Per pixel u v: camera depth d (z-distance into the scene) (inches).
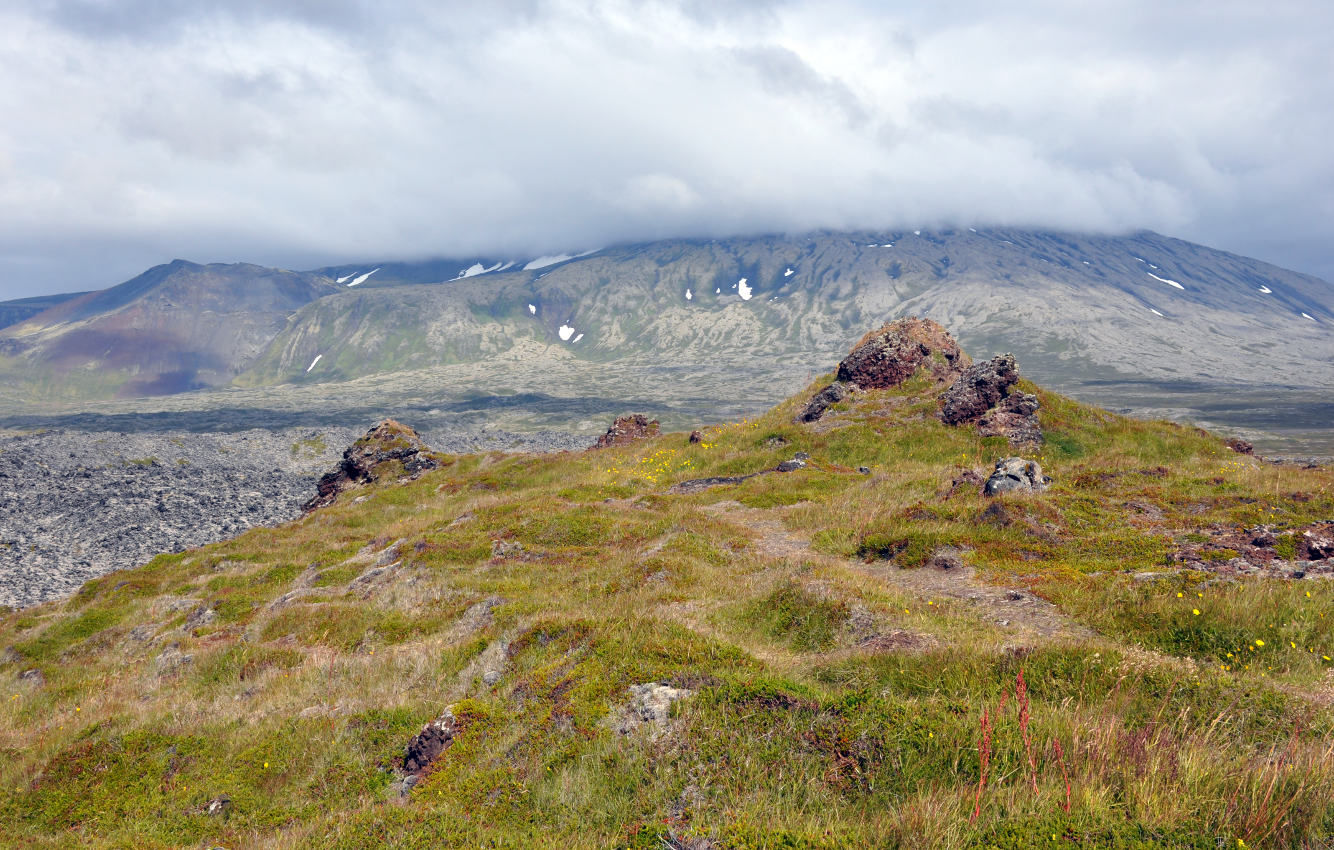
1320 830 214.4
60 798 474.9
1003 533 750.5
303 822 389.4
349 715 523.8
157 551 2460.6
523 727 398.3
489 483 1786.4
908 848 225.6
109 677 832.9
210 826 410.9
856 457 1423.5
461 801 346.6
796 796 283.4
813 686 378.0
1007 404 1443.2
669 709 358.9
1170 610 478.0
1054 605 542.6
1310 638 425.1
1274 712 321.4
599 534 1012.5
